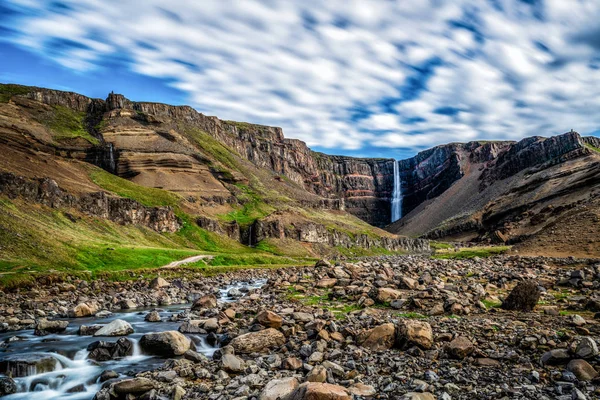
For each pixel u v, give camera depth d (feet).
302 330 76.43
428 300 91.40
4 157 361.92
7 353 68.69
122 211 386.73
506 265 173.68
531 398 42.09
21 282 160.56
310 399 38.99
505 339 61.46
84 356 69.21
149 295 159.33
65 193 334.65
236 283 214.69
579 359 48.83
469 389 45.37
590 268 140.56
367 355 60.39
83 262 226.99
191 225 479.00
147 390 50.90
